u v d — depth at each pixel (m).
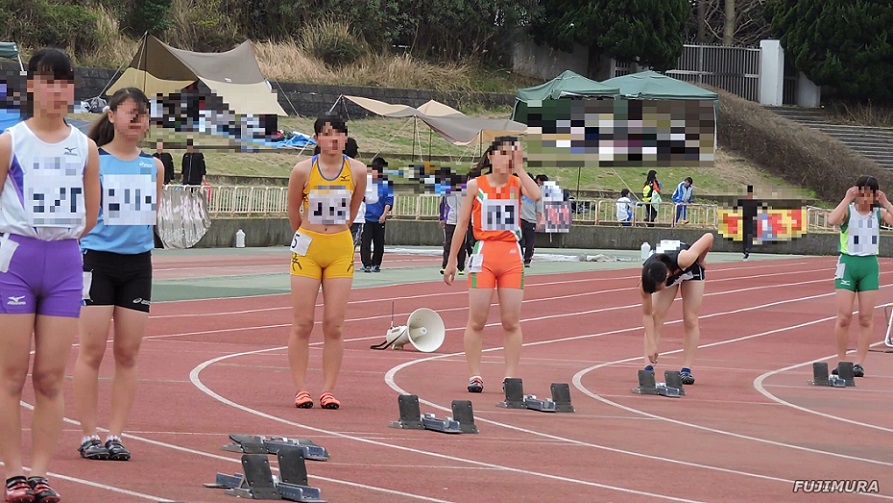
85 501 11.45
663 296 23.73
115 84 65.75
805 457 16.20
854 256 25.77
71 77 11.32
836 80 100.88
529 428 17.52
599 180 83.69
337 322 18.17
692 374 25.48
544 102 78.38
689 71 103.31
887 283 52.62
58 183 11.27
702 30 114.06
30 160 11.23
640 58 97.88
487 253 20.73
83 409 13.69
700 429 18.28
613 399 21.19
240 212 58.34
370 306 35.06
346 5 93.00
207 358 23.56
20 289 11.19
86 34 75.81
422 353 26.69
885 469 15.51
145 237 13.80
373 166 45.12
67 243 11.41
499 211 20.70
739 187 85.56
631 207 70.81
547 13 98.62
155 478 12.73
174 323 29.28
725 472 14.83
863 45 100.38
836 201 87.94
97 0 79.75
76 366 13.73
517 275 20.80
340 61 90.44
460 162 79.69
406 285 41.06
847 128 98.12
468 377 22.89
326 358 18.38
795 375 26.09
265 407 18.11
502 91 95.12
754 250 71.31
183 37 83.62
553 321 34.47
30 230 11.17
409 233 65.62
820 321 37.44
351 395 19.89
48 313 11.35
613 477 14.16
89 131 13.85
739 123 92.75
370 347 27.25
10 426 11.17
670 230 70.38
